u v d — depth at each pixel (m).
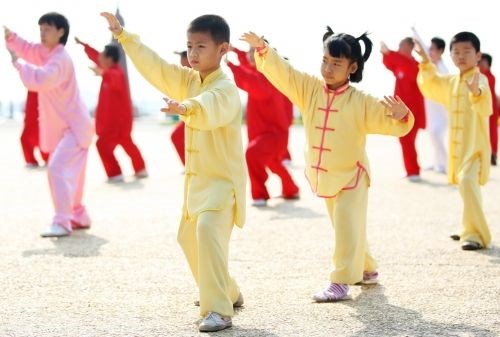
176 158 19.06
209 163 5.28
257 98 10.46
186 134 5.43
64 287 6.16
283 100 10.88
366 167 5.95
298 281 6.37
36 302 5.71
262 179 10.75
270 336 4.87
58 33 8.41
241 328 5.05
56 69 8.22
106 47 13.87
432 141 14.97
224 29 5.34
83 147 8.64
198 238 5.11
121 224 9.21
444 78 8.03
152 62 5.49
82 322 5.20
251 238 8.23
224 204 5.19
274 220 9.42
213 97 5.02
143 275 6.57
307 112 6.03
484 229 7.67
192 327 5.09
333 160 5.88
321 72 5.83
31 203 11.02
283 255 7.38
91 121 8.68
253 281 6.36
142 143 25.22
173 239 8.22
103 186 13.16
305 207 10.56
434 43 13.34
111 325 5.13
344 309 5.51
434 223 9.15
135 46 5.48
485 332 4.93
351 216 5.84
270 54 5.85
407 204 10.68
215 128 5.15
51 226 8.44
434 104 14.83
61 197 8.41
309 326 5.09
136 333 4.95
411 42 12.35
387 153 20.97
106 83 13.73
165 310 5.51
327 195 5.93
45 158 16.64
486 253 7.46
